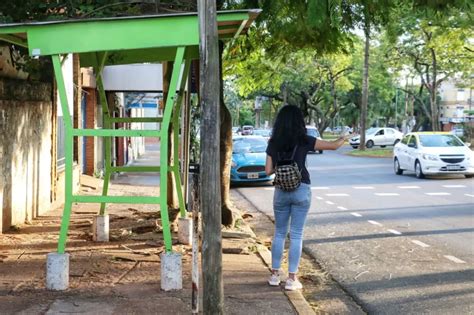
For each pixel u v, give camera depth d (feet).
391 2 29.14
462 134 160.97
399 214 44.62
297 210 22.74
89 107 70.38
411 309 21.72
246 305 20.42
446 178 75.00
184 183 37.93
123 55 28.91
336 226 39.52
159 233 31.96
